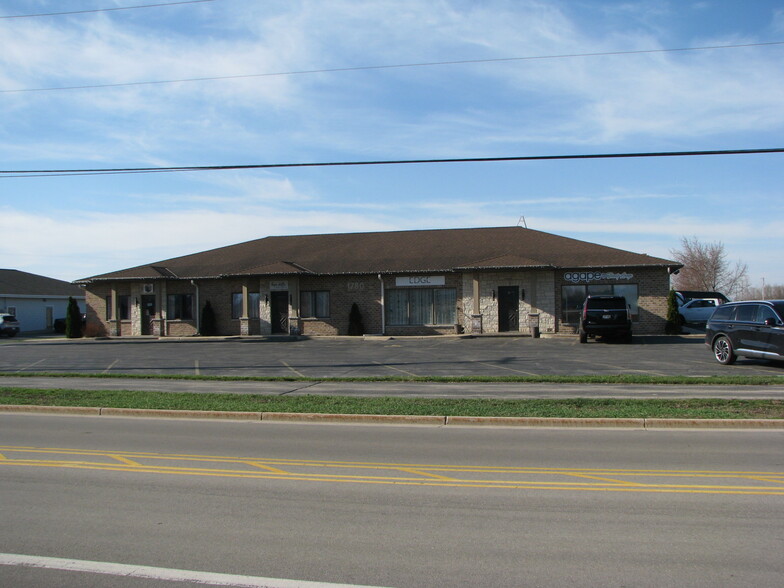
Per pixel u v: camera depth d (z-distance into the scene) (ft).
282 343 105.50
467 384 54.95
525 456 30.30
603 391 49.65
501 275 111.65
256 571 16.70
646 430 36.86
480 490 24.40
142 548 18.39
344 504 22.68
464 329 113.19
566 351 83.10
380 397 47.60
